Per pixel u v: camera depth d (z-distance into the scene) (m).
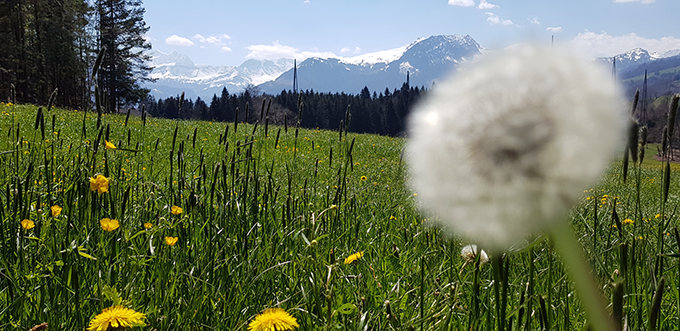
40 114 3.66
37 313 2.04
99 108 3.40
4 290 2.10
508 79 0.56
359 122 125.38
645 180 13.63
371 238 3.68
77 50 56.53
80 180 3.05
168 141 12.09
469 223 0.53
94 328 1.67
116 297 1.80
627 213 4.70
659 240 2.08
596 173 0.49
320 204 4.43
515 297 2.39
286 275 2.65
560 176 0.49
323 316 1.96
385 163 12.69
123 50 66.12
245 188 3.46
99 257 2.47
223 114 132.62
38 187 3.54
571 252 0.47
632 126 0.94
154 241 2.86
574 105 0.52
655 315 1.06
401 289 2.54
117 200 3.31
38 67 56.81
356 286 2.59
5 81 54.81
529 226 0.50
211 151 10.44
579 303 2.19
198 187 3.72
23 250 2.37
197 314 2.18
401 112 127.06
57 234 2.73
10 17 54.75
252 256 2.78
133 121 18.50
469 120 0.55
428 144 0.59
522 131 0.51
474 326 1.89
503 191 0.50
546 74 0.55
